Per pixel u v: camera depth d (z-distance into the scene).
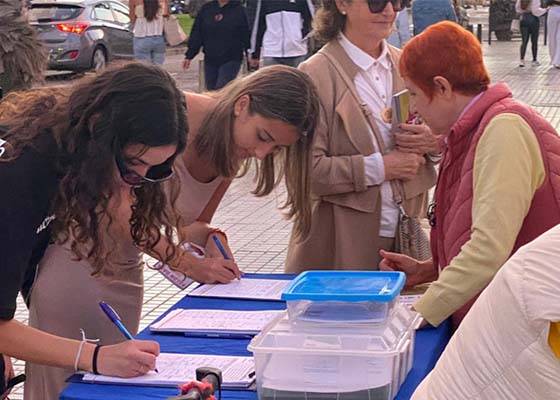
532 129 2.30
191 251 2.97
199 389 1.77
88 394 2.06
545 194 2.30
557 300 1.47
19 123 2.03
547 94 11.29
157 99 1.94
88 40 13.73
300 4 8.96
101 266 2.23
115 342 2.60
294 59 9.00
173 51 19.08
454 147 2.44
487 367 1.56
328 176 3.08
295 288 2.11
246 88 2.62
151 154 1.94
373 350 1.92
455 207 2.41
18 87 3.08
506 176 2.23
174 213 2.41
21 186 1.96
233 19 9.05
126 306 2.65
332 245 3.24
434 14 10.07
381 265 2.88
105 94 1.93
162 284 5.14
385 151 3.15
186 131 2.02
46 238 2.32
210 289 2.88
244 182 7.43
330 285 2.14
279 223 6.38
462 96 2.45
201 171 2.81
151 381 2.11
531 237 2.32
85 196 1.98
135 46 11.67
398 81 3.23
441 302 2.28
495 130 2.29
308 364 1.95
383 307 2.02
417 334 2.38
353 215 3.16
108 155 1.93
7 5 3.10
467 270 2.24
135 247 2.55
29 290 2.57
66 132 1.98
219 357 2.26
